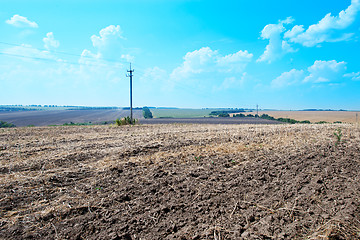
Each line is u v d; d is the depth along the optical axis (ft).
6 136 39.70
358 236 9.70
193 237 10.00
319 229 10.30
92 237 9.98
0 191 13.88
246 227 10.75
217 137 32.09
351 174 16.33
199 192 14.02
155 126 65.46
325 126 45.93
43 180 15.64
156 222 11.10
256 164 18.84
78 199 13.09
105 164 19.30
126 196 13.42
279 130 38.63
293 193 13.80
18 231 10.20
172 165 18.81
